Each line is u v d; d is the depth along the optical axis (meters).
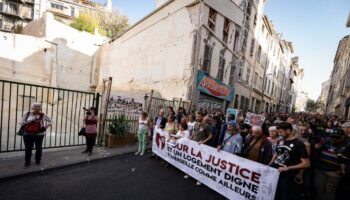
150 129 8.14
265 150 3.90
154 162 5.98
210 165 4.55
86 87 21.78
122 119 7.49
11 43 15.70
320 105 59.09
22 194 3.71
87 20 33.19
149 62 14.53
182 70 11.54
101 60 22.81
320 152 4.06
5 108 12.91
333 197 3.81
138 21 16.27
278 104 35.56
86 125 5.94
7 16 37.56
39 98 15.60
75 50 20.52
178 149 5.38
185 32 11.69
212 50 12.47
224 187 4.24
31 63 16.78
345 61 21.28
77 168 5.10
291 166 3.27
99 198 3.79
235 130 4.73
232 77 15.55
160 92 12.99
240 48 15.79
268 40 24.02
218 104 14.02
